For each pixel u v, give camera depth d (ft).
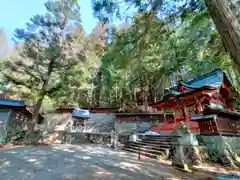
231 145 26.50
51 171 17.35
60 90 45.34
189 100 40.52
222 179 14.60
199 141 28.58
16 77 44.06
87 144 47.11
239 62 5.40
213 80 40.04
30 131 44.11
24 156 25.21
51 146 38.40
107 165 20.54
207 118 28.86
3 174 16.22
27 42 42.04
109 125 70.95
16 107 47.60
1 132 42.45
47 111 62.69
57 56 44.34
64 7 44.32
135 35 13.78
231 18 5.60
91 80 73.56
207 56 23.21
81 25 46.83
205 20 15.85
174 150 22.41
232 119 32.60
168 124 45.21
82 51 44.42
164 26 14.01
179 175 17.22
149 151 30.07
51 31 44.24
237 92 23.13
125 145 40.01
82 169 18.33
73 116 70.28
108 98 92.43
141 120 63.93
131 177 15.72
